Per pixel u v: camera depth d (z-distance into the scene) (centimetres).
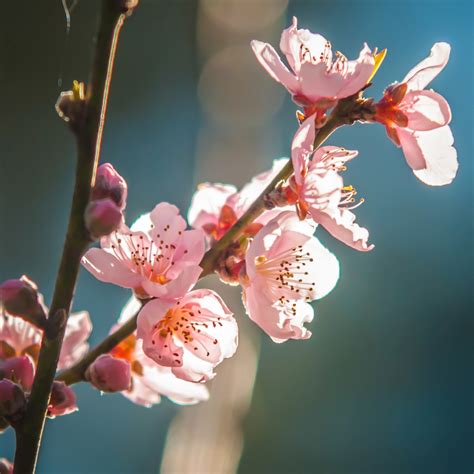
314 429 165
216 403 93
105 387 78
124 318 82
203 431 92
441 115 80
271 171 82
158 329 78
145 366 81
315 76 79
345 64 81
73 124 75
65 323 76
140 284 78
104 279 78
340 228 79
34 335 80
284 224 80
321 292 81
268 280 81
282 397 163
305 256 82
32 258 174
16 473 76
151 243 79
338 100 80
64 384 77
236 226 79
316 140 80
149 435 151
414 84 81
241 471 153
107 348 78
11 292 76
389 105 81
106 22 75
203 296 78
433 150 81
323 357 173
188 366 78
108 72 75
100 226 75
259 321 79
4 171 173
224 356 79
